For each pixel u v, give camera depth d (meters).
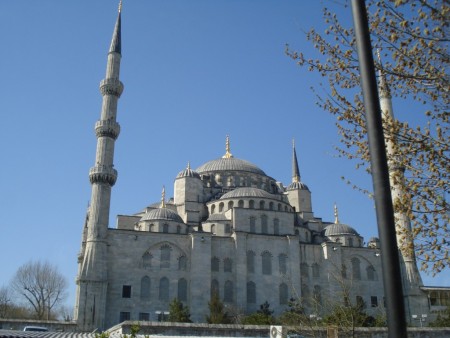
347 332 29.53
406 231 18.33
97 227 77.44
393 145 17.70
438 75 16.38
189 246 83.56
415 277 78.00
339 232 94.75
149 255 81.31
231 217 90.38
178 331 39.59
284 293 83.75
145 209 108.31
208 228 89.94
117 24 94.19
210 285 80.62
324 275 86.94
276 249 86.56
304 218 101.00
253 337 39.91
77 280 77.62
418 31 16.47
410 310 75.75
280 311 82.06
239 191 96.38
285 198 107.75
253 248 85.75
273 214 91.19
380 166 8.66
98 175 80.00
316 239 96.44
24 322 63.19
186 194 98.62
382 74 18.11
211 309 71.31
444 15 15.27
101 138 83.94
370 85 9.11
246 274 83.19
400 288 7.89
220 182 109.12
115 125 85.00
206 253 82.44
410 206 17.50
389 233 8.21
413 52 16.75
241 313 74.44
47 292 97.62
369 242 96.50
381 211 8.39
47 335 36.94
